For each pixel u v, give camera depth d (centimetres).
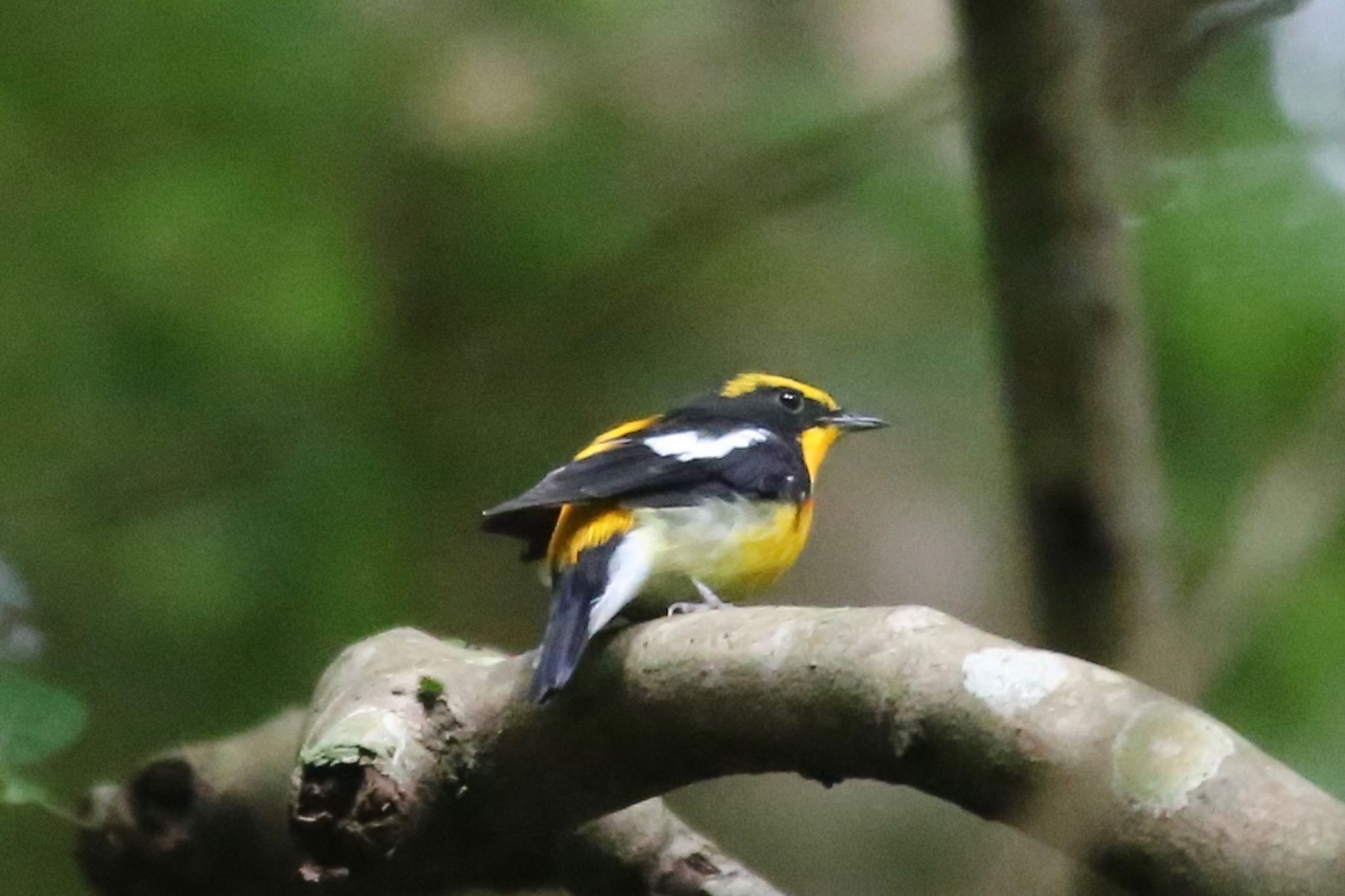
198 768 729
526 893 731
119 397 1051
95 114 1030
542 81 1107
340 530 1041
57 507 1030
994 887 1009
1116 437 834
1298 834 418
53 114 1026
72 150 1038
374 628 1033
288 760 719
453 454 1080
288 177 1052
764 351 1171
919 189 1110
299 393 1045
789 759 530
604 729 564
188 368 1046
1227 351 1011
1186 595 1005
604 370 1159
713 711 539
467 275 1072
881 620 512
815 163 991
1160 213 1027
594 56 1123
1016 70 788
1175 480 1024
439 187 1076
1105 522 840
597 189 1089
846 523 1164
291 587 1037
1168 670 840
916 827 1119
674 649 549
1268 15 859
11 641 1050
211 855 722
